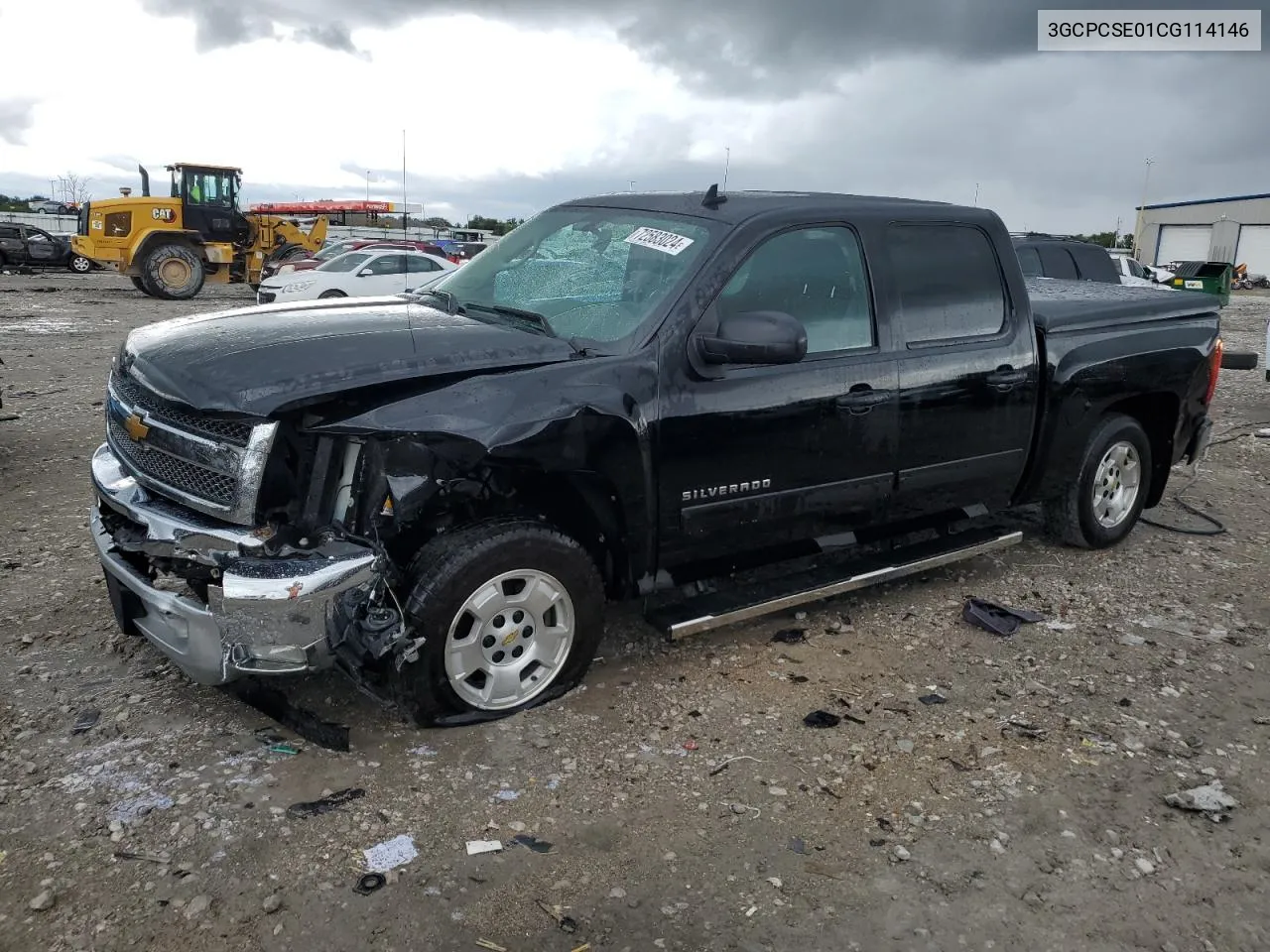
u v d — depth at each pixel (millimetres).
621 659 4223
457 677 3480
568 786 3301
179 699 3758
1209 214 55406
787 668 4215
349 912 2697
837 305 4281
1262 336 20906
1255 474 7988
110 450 4000
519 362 3555
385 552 3299
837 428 4223
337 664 3375
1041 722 3834
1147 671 4293
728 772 3430
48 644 4172
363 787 3238
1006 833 3148
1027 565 5551
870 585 4715
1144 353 5453
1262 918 2820
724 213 4145
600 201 4719
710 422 3854
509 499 3750
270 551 3211
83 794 3152
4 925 2600
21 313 18469
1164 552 5867
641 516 3766
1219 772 3529
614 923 2701
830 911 2777
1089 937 2721
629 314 3877
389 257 19531
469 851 2951
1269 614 4969
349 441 3338
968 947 2668
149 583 3412
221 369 3305
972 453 4785
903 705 3930
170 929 2613
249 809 3107
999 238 4930
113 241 23812
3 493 6344
